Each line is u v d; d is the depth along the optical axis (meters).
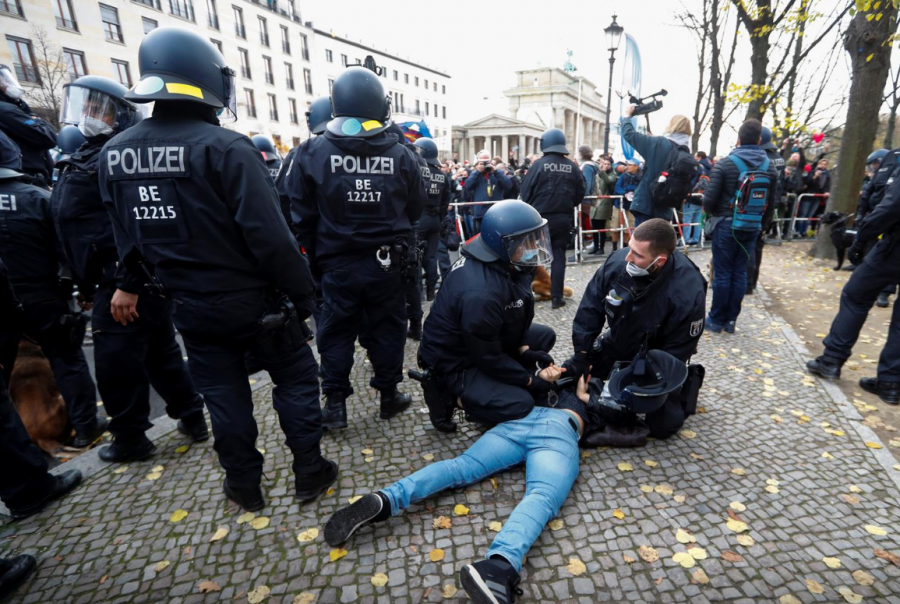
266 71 34.69
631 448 2.70
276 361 2.17
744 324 4.84
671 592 1.80
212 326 1.98
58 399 3.00
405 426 3.03
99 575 1.95
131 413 2.60
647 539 2.06
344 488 2.44
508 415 2.45
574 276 7.23
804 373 3.67
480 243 2.47
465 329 2.42
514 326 2.60
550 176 5.02
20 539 2.15
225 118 2.15
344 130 2.55
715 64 13.84
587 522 2.16
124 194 1.88
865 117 7.23
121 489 2.47
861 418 2.99
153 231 1.87
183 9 27.86
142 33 25.67
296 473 2.31
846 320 3.45
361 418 3.14
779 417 3.02
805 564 1.92
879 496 2.30
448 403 2.73
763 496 2.31
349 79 2.60
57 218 2.33
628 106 4.86
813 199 10.36
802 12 8.62
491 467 2.36
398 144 2.74
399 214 2.74
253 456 2.22
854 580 1.84
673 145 4.73
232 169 1.83
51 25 21.44
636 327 2.74
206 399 2.12
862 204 5.18
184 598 1.84
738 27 13.88
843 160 7.52
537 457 2.26
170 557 2.03
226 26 30.80
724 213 4.36
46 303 2.70
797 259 8.16
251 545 2.09
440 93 62.44
